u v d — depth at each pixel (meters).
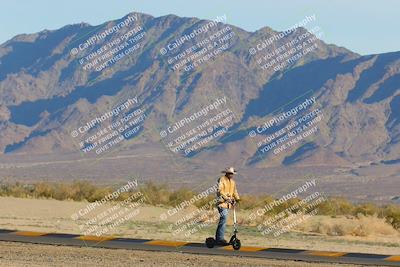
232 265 44.12
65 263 42.56
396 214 98.12
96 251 48.62
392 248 64.50
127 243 54.12
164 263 44.00
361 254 52.66
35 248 49.06
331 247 61.81
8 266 40.38
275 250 53.38
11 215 81.62
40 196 127.75
